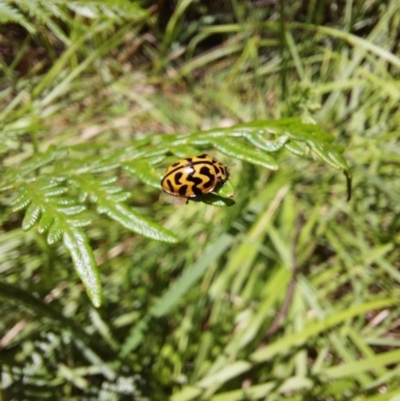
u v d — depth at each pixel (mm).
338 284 90
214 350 83
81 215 49
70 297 84
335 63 103
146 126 117
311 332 78
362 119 103
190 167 54
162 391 78
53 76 95
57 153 58
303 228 96
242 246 90
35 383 74
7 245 88
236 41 122
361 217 96
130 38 121
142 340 83
